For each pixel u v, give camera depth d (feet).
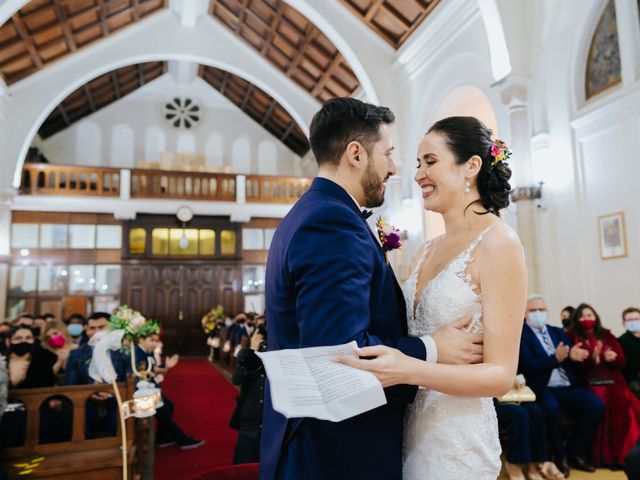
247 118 59.93
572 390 14.29
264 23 40.55
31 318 21.02
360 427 3.67
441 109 30.12
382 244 4.69
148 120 56.75
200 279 47.80
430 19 29.48
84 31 39.32
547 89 21.72
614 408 13.94
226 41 45.83
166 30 44.21
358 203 4.30
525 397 12.56
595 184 19.49
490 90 25.17
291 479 3.50
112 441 10.53
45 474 9.15
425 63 31.63
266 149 60.13
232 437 18.70
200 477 5.56
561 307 20.65
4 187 39.11
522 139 22.27
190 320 47.14
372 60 34.81
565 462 13.34
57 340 16.44
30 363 12.67
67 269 44.09
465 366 3.61
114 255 45.39
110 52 42.42
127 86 54.75
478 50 26.21
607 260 18.86
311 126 4.39
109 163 54.80
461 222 4.64
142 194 45.93
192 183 47.24
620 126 18.42
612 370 14.51
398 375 3.32
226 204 47.57
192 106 58.13
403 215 33.42
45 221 43.75
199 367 38.99
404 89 34.30
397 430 3.92
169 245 47.16
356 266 3.42
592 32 20.20
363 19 34.04
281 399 2.92
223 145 58.75
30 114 39.91
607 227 18.86
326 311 3.28
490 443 4.37
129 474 10.18
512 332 3.88
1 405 9.30
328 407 2.99
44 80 40.42
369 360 3.25
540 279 21.36
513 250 4.06
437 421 4.25
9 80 38.99
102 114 55.36
